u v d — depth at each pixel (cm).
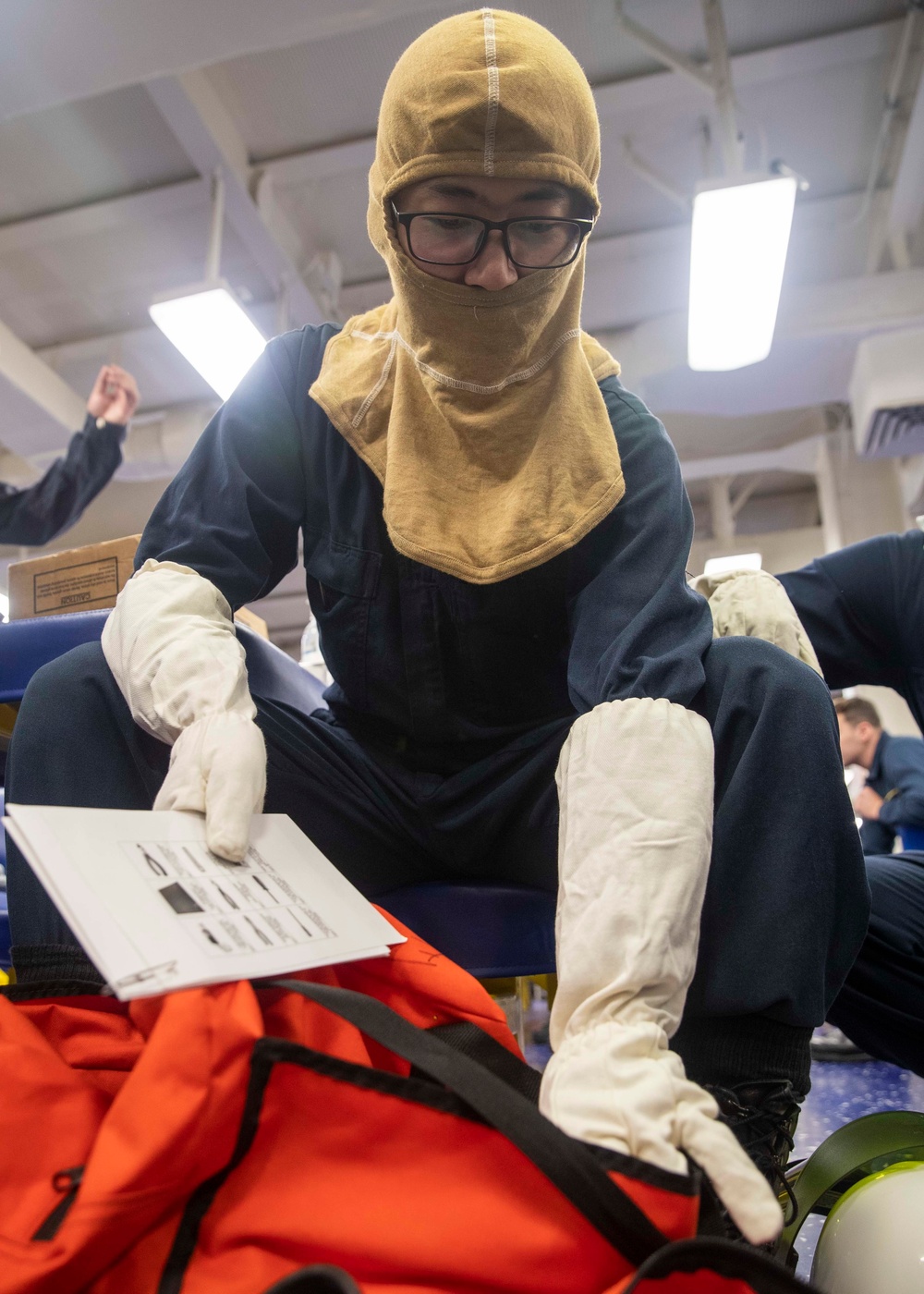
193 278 530
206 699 77
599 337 563
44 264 517
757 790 72
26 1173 53
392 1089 52
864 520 660
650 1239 47
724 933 69
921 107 407
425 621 96
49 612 153
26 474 658
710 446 692
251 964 54
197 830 67
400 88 91
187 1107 48
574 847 68
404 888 95
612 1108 53
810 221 511
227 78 409
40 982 68
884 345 495
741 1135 65
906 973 106
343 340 107
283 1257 50
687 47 407
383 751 101
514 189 87
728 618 120
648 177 457
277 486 102
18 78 322
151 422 630
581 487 92
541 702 101
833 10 394
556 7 382
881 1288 66
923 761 361
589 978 61
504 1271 47
